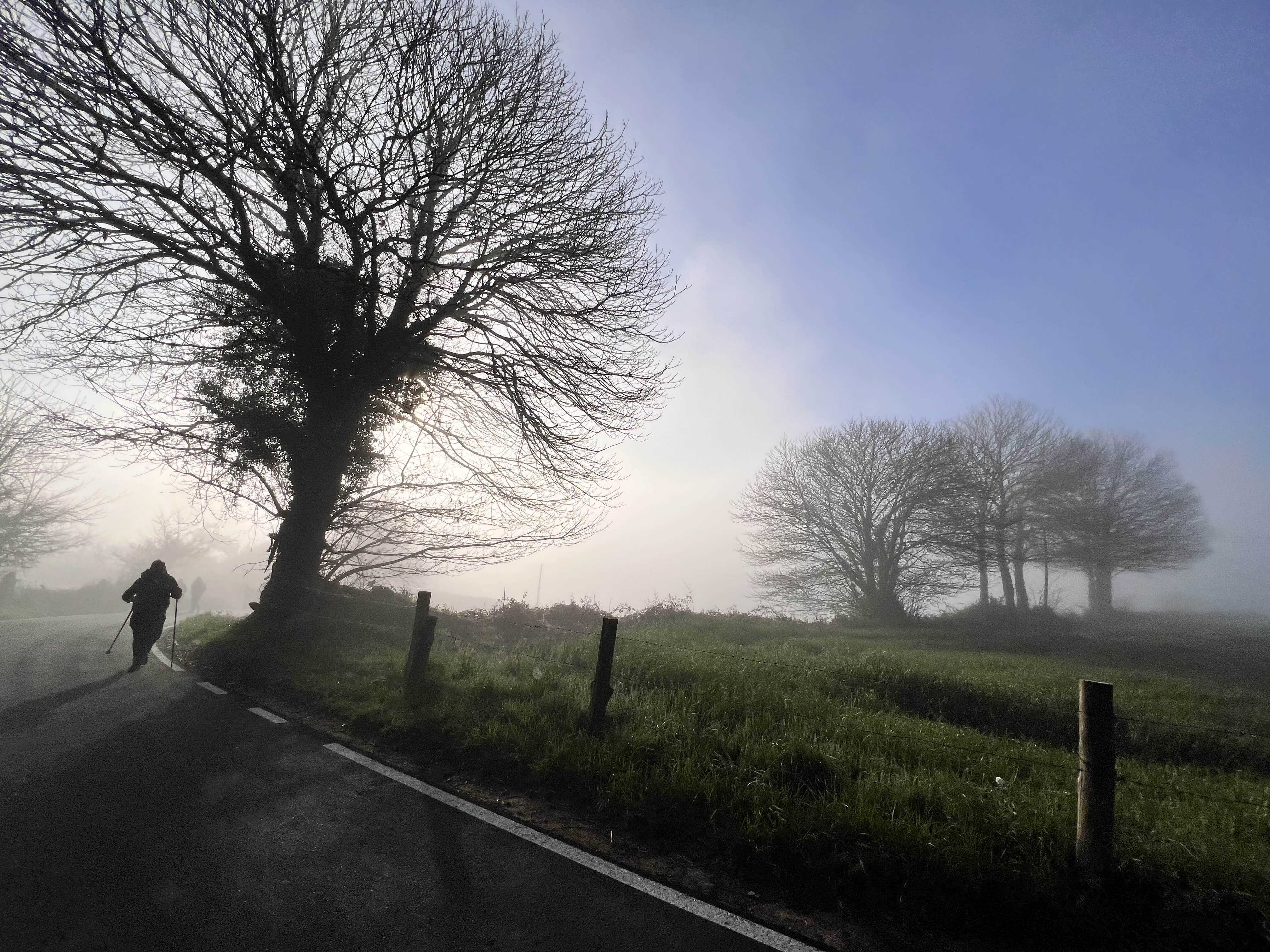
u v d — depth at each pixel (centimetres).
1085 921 365
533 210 1269
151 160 1070
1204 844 438
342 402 1349
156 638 1048
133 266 1194
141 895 334
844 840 431
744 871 413
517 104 1200
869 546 3697
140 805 446
